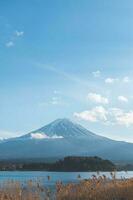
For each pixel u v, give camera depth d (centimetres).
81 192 1905
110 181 2045
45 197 1778
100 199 1880
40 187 1827
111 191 1902
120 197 1883
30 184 1828
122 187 1925
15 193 1742
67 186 1948
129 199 1869
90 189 1917
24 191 1775
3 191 1750
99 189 1930
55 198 1883
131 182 1975
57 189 1908
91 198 1878
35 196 1745
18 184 1819
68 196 1889
